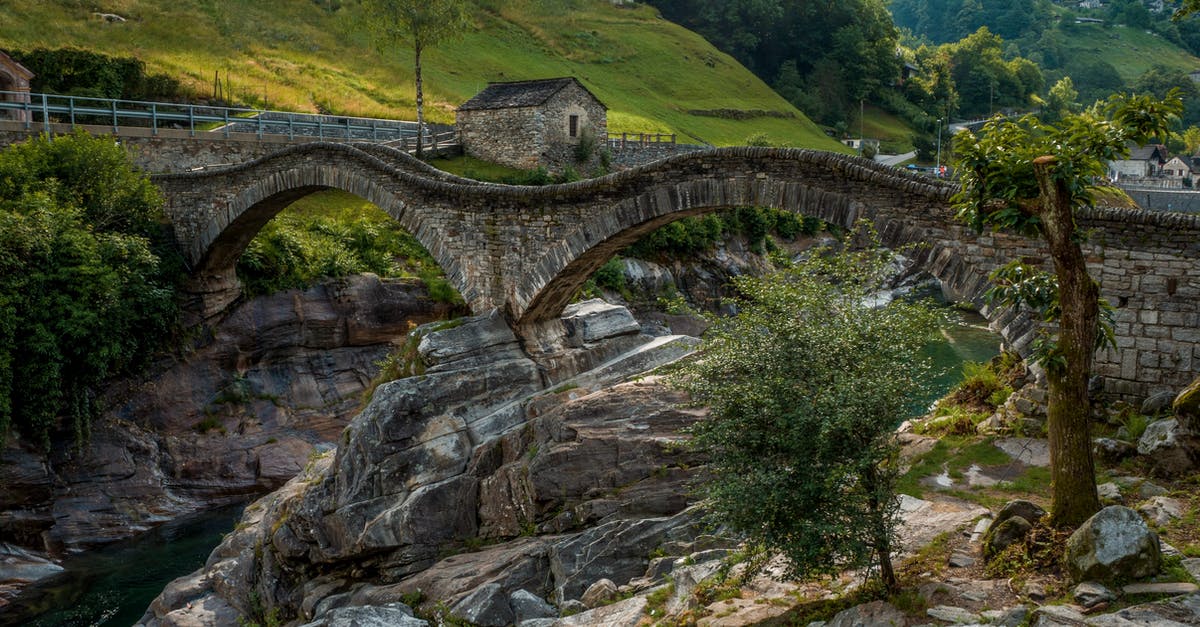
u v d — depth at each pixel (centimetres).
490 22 8388
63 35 5134
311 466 2458
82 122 4484
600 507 1823
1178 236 1625
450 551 2009
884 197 1827
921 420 1944
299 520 2112
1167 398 1616
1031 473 1567
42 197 2852
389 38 4803
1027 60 14075
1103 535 1076
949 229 1772
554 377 2428
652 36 9450
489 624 1614
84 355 2784
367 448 2097
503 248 2445
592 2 10250
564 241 2303
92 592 2322
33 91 4494
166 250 3297
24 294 2655
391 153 2888
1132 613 983
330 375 3447
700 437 1180
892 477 1146
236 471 3059
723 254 4881
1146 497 1364
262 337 3344
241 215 3142
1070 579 1094
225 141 4088
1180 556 1109
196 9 6300
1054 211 1152
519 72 7369
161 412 3072
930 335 1214
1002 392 1888
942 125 10425
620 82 8038
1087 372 1170
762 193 1967
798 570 1126
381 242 3866
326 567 2097
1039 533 1177
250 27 6362
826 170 1884
